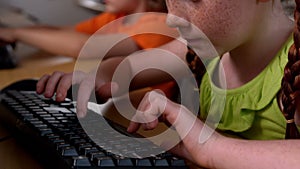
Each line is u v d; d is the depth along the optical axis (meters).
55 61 1.23
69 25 1.61
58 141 0.52
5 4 1.59
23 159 0.55
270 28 0.61
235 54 0.66
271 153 0.44
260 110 0.62
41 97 0.74
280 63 0.61
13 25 1.41
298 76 0.52
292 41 0.58
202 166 0.48
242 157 0.45
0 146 0.60
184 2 0.54
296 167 0.42
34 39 1.30
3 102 0.73
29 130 0.59
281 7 0.61
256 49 0.63
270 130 0.62
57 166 0.48
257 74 0.65
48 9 1.66
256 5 0.56
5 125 0.67
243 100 0.65
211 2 0.53
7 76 1.03
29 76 1.01
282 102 0.57
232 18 0.55
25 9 1.62
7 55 1.15
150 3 1.09
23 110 0.67
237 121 0.65
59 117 0.62
